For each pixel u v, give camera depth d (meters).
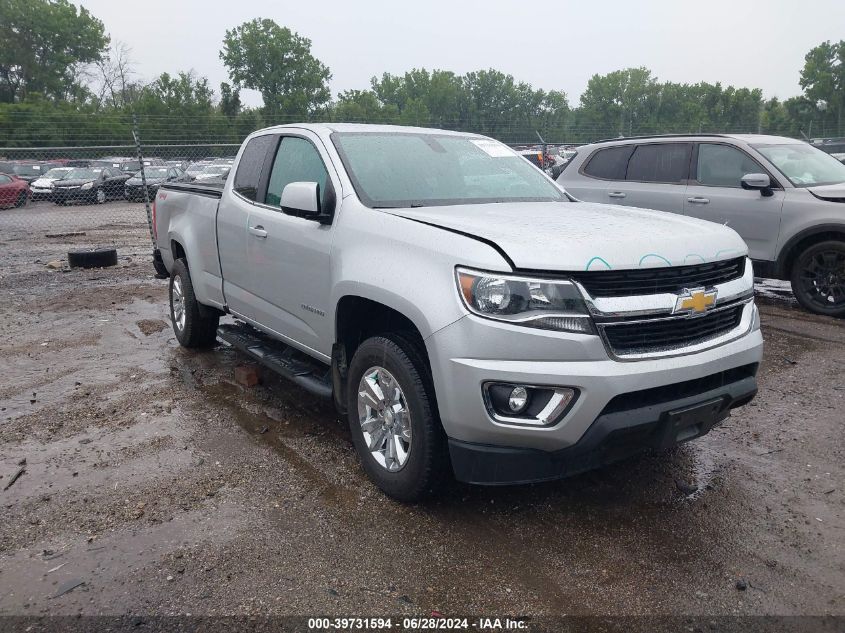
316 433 4.49
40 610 2.75
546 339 2.92
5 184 23.20
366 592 2.86
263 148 5.03
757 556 3.11
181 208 6.08
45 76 81.19
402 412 3.48
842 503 3.57
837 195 7.26
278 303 4.57
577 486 3.76
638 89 86.88
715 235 3.48
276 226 4.45
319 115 76.88
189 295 6.03
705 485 3.78
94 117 44.72
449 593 2.85
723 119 82.75
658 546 3.19
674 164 8.63
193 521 3.41
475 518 3.43
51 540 3.25
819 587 2.89
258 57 76.25
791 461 4.07
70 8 83.56
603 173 9.34
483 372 2.97
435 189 4.18
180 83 65.06
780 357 6.06
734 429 4.54
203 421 4.70
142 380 5.57
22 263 12.21
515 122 85.88
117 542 3.22
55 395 5.23
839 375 5.57
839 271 7.35
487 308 2.99
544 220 3.52
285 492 3.69
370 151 4.30
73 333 7.11
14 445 4.32
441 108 92.94
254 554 3.12
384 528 3.33
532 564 3.05
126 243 15.09
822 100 72.62
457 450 3.15
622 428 2.96
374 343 3.55
